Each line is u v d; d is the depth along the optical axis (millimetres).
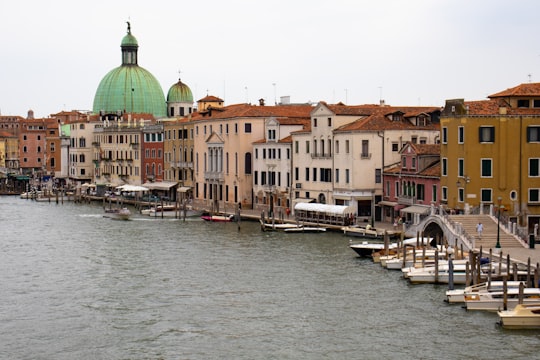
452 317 52562
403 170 90562
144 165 156875
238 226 98250
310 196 104562
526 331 49500
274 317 53625
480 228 69875
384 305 55844
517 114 76562
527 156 76812
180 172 143250
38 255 80125
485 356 45344
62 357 46344
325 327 51125
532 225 77312
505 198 76750
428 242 70938
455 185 78438
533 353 45750
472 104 78625
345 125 98625
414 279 62125
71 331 51219
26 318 54312
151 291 61844
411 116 97000
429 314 53375
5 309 56719
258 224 103312
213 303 57625
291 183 109062
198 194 135500
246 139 119625
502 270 58750
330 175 99875
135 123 164500
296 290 60969
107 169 169250
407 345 47312
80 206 144625
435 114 97562
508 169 76625
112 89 191750
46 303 58500
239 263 72500
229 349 47281
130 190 141000
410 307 55188
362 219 94812
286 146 109938
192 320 53312
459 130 77625
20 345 48438
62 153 191500
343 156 96750
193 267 71250
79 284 65000
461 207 77938
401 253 69625
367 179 95188
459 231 70125
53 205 147125
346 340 48469
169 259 75750
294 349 47062
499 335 48812
